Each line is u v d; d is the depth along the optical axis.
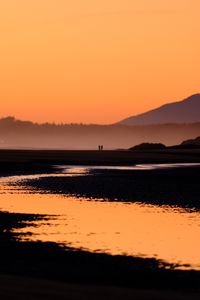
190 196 136.12
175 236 80.12
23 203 122.56
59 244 73.31
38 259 64.25
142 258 65.38
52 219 97.44
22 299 41.62
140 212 106.25
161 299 44.88
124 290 47.41
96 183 176.75
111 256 66.25
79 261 63.53
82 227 88.19
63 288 46.03
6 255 66.19
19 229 85.88
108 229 86.25
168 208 111.94
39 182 182.62
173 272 58.91
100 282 55.09
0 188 160.50
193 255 67.25
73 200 128.12
